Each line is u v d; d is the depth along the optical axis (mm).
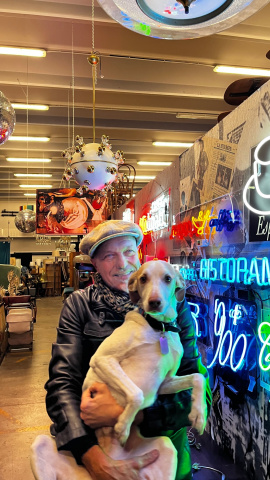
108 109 9172
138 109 8984
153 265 1335
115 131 10516
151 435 1271
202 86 7895
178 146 11695
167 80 7539
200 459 2621
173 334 1337
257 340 2201
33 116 9352
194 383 1317
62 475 1235
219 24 1698
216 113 9414
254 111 2318
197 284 3188
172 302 1344
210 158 2975
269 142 2127
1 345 6352
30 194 18656
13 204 20422
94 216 8375
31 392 4723
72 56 6336
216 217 2836
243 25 5609
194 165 3322
